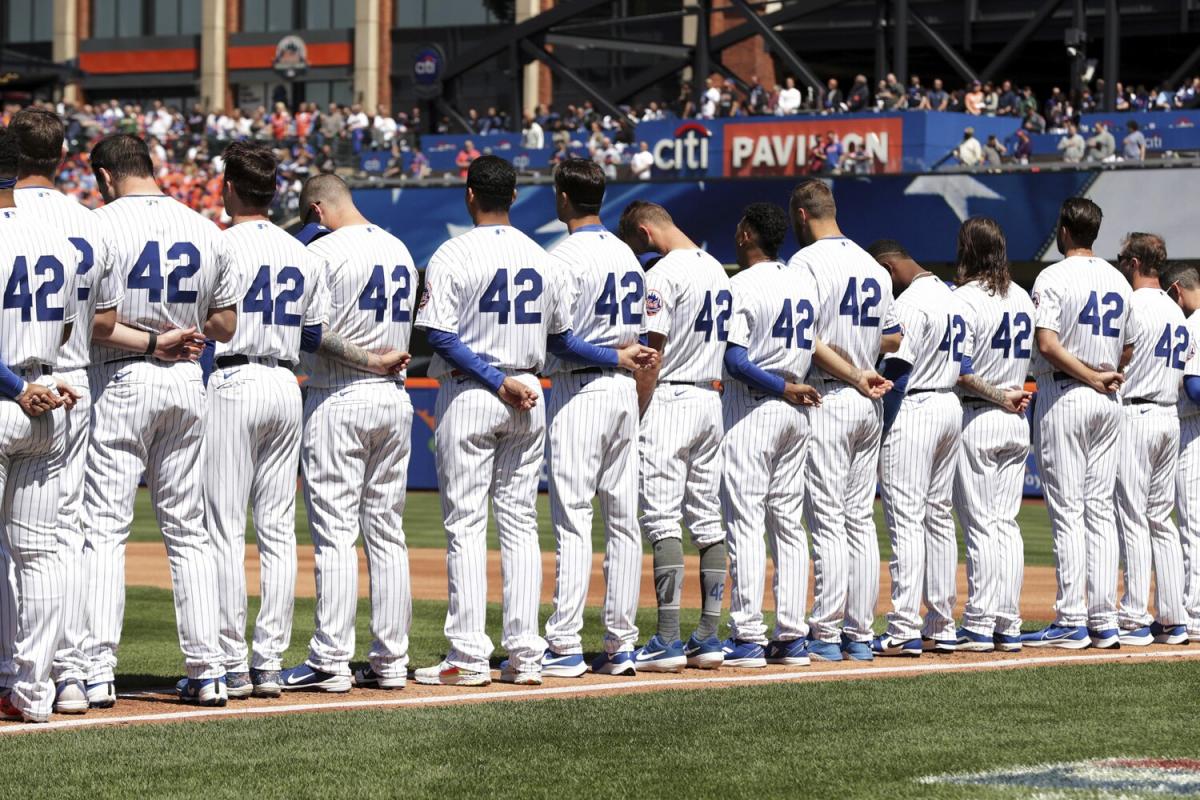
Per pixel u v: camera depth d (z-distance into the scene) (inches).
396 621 392.5
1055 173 1425.9
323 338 377.1
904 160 1477.6
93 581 355.3
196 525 361.4
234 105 2603.3
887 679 401.1
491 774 287.4
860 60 2128.4
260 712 354.9
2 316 323.0
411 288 392.5
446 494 395.2
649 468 424.2
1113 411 468.1
